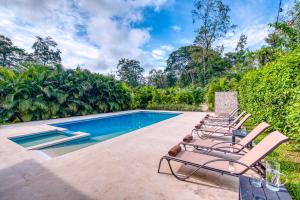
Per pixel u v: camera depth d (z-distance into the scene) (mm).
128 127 9445
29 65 10930
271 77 4098
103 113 12984
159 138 5125
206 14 26250
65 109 10898
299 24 7172
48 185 2512
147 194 2287
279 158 3334
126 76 48250
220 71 27438
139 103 16203
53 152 4570
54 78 10938
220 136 5152
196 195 2268
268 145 2275
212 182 2582
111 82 14352
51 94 10062
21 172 2932
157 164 3225
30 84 9680
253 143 4102
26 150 4152
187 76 37250
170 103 15828
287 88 3361
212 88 13680
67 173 2875
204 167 2432
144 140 4902
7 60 36344
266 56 9984
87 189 2404
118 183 2553
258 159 2201
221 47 29734
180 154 2881
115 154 3744
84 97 12305
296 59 3146
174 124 7449
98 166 3135
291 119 3166
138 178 2701
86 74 12867
